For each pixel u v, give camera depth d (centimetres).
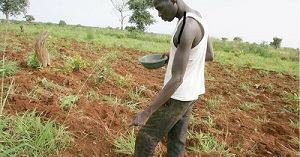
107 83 558
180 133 259
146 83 643
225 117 493
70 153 288
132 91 523
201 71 232
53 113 343
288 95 685
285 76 1184
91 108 395
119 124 372
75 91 460
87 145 307
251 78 1005
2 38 932
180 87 219
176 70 199
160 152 329
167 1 207
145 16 4388
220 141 390
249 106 588
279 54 2200
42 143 275
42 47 520
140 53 1311
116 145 315
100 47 1291
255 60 1642
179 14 214
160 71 858
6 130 290
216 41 2614
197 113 484
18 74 475
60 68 583
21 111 338
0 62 463
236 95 675
